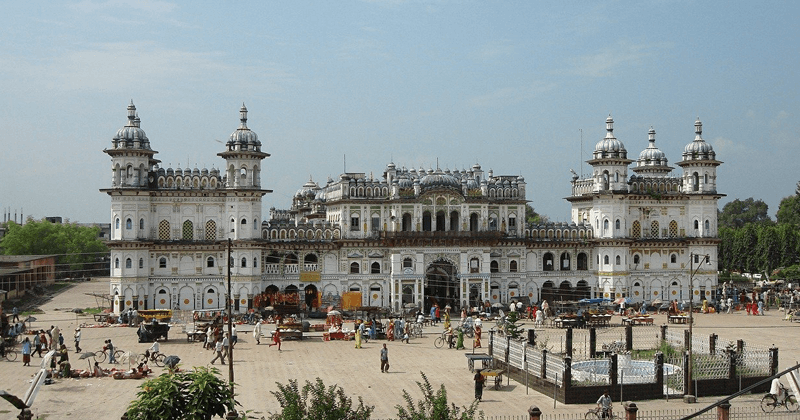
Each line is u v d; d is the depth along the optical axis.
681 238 87.06
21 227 121.81
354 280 79.88
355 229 80.12
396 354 52.44
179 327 65.38
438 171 86.81
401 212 79.88
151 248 74.06
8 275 87.81
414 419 25.14
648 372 43.00
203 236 75.94
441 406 25.39
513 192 84.25
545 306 75.75
